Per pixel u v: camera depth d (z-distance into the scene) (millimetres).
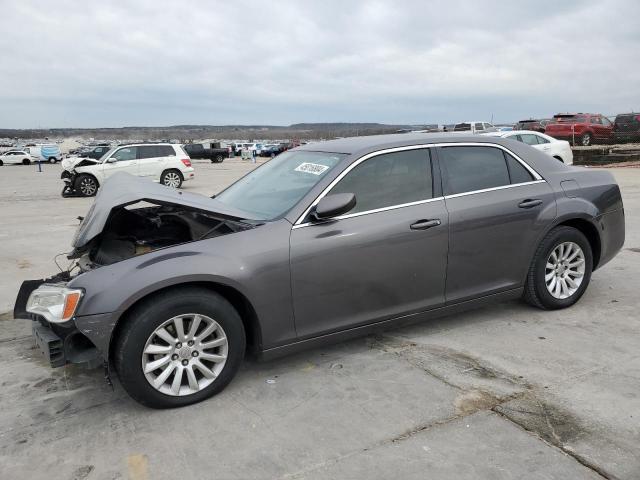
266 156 57656
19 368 3914
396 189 3877
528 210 4324
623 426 2877
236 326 3326
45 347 3113
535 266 4473
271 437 2887
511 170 4402
